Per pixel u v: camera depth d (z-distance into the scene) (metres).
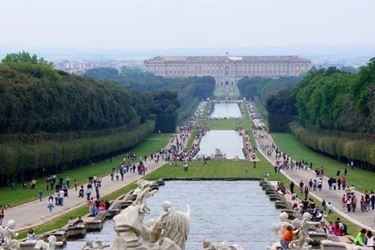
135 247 91.75
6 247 105.88
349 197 199.75
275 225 106.81
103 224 173.88
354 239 141.12
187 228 95.69
